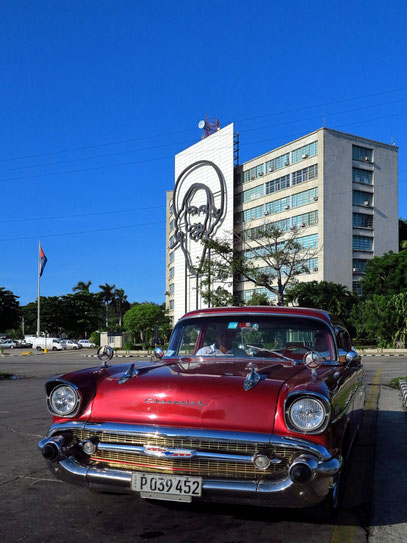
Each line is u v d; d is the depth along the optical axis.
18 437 6.85
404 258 44.28
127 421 3.58
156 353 5.09
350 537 3.57
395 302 36.66
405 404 9.55
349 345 5.89
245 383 3.56
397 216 53.06
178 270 64.62
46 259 48.62
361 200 51.03
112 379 3.90
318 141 49.50
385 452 6.08
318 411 3.29
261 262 54.34
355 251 49.94
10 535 3.56
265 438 3.28
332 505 3.78
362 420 8.17
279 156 54.62
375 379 15.01
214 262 40.91
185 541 3.48
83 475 3.57
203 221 60.94
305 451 3.23
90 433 3.65
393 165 53.59
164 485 3.38
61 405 3.77
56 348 58.41
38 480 4.86
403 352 34.41
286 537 3.56
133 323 62.88
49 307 79.81
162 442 3.46
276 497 3.21
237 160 61.50
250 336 4.69
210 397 3.49
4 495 4.42
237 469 3.33
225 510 4.04
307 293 42.22
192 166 63.75
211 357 4.61
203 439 3.36
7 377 18.36
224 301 40.09
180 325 5.09
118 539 3.50
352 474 5.19
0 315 81.38
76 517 3.90
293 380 3.64
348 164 50.47
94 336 62.06
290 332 4.64
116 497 4.35
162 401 3.55
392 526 3.80
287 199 53.09
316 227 49.12
